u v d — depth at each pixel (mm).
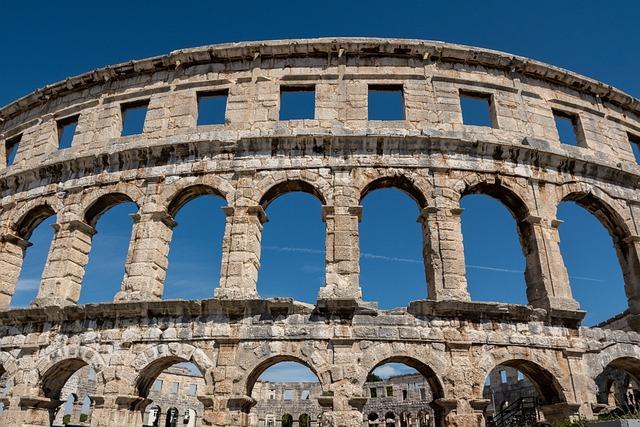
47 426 24812
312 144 27578
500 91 30938
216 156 27953
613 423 15227
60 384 25922
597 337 24438
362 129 28125
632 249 28328
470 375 22328
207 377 22438
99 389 23172
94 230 28969
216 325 23344
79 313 24625
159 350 23281
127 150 28484
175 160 28328
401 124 28844
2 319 25734
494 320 23562
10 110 36125
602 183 29234
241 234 25688
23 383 24406
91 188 28859
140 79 32531
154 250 26156
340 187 26406
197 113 30906
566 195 28078
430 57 30938
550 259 25875
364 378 21953
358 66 30656
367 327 22891
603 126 32500
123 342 23719
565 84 32750
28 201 30297
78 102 33531
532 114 30781
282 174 27000
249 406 22578
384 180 27125
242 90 30328
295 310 23234
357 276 24250
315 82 30125
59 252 27547
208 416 21844
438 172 27031
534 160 28328
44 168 30203
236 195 26703
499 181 27266
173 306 23641
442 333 22984
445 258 24891
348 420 21312
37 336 25094
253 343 22844
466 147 27766
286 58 31094
